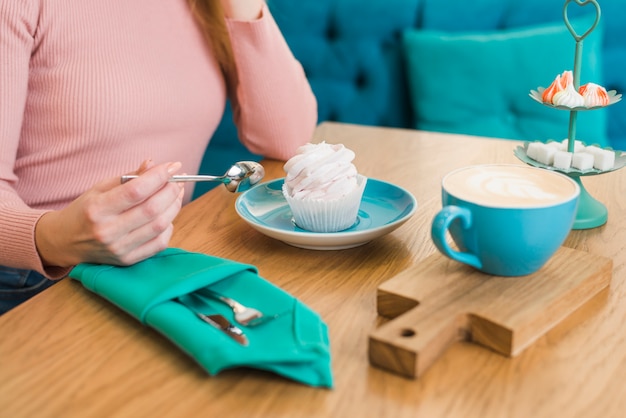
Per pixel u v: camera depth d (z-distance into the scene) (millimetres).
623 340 612
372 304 693
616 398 532
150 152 1160
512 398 536
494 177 713
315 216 825
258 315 626
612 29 1965
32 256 828
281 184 989
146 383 570
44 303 712
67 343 634
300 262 793
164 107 1159
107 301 715
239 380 571
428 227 878
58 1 1051
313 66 2250
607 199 947
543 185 689
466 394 543
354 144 1276
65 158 1088
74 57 1068
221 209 971
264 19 1270
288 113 1282
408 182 1051
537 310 610
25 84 1020
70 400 550
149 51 1156
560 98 839
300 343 571
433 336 573
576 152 878
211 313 644
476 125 2035
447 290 652
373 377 569
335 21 2219
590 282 676
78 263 796
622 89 1991
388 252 812
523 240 633
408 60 2092
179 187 793
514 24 2066
